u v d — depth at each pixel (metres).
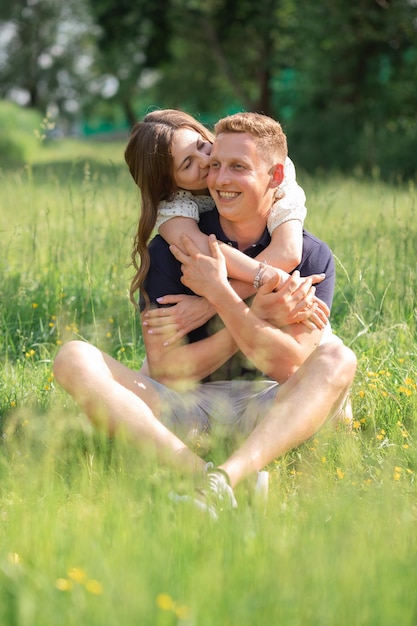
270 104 30.27
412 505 3.45
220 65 31.75
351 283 6.25
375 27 24.38
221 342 4.01
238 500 3.20
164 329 4.01
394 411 4.41
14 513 3.03
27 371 5.05
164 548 2.66
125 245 7.21
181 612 2.24
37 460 3.77
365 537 2.78
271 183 4.02
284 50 29.36
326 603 2.34
